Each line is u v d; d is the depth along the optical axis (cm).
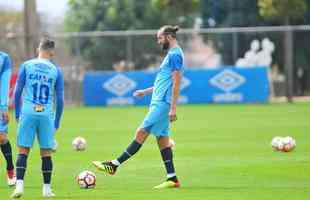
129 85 12081
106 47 13088
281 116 9275
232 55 13600
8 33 12962
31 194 3825
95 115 10112
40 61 3697
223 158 5244
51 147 3719
